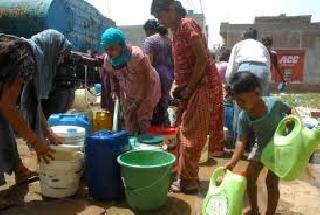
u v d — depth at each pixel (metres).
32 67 3.87
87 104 9.84
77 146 4.42
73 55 5.95
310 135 3.26
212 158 6.33
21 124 3.83
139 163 4.31
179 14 4.39
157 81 5.45
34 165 5.52
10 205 4.19
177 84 4.58
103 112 6.03
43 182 4.37
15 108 3.80
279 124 3.43
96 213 4.02
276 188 3.87
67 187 4.38
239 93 3.34
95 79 8.23
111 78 5.64
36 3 9.56
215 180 3.50
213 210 3.29
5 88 3.73
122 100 5.40
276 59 8.62
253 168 3.74
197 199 4.46
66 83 5.88
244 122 3.62
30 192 4.57
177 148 4.95
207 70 4.48
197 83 4.43
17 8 9.46
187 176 4.61
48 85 4.46
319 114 9.09
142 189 3.97
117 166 4.30
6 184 4.80
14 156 4.57
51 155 4.11
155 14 4.41
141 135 5.10
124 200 4.41
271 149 3.40
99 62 6.21
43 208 4.13
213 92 4.74
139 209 4.08
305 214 4.18
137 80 5.25
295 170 3.33
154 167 3.93
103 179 4.26
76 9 11.77
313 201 4.53
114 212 4.09
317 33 27.19
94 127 5.93
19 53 3.78
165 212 4.12
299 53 27.52
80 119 5.01
